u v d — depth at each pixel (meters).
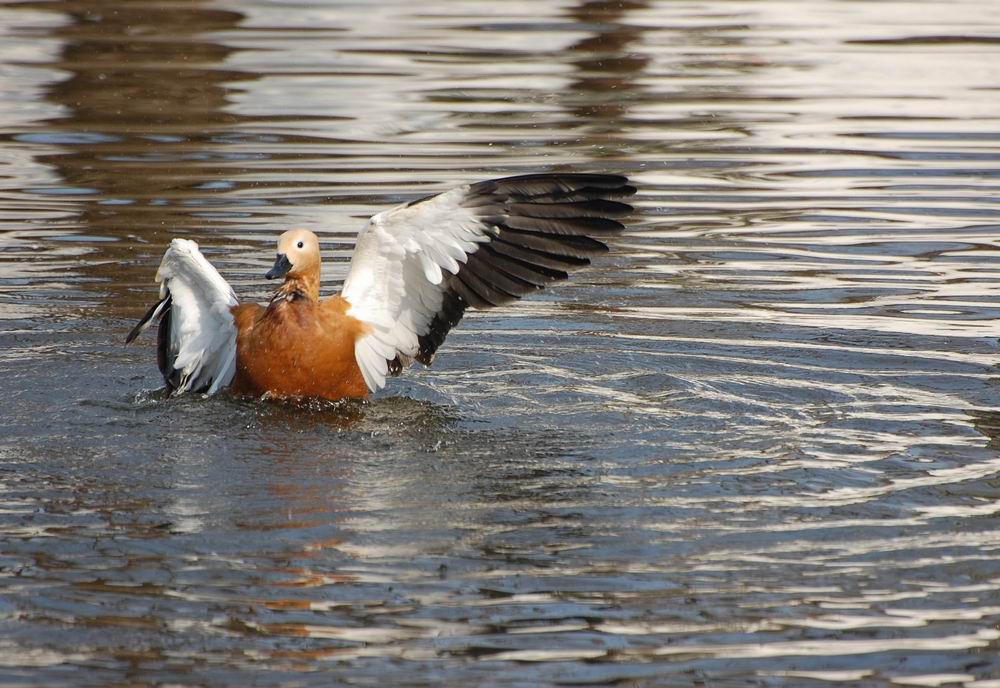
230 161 18.92
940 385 11.66
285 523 8.72
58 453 10.04
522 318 13.78
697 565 8.14
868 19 28.08
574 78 23.39
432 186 17.50
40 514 8.83
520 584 7.88
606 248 11.37
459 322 12.72
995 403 11.19
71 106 21.41
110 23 26.80
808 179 18.48
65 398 11.44
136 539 8.44
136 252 15.56
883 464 9.80
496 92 22.47
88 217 16.69
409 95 22.17
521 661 7.04
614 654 7.13
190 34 26.08
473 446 10.30
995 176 18.64
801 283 14.73
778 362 12.36
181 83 22.67
